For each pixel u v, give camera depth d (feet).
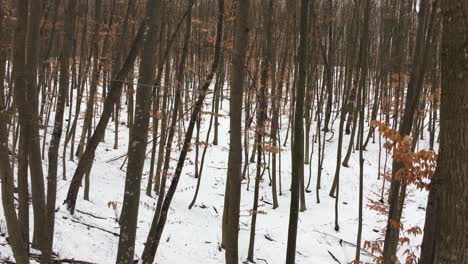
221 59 50.80
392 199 23.07
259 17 54.13
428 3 26.66
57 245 27.86
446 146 9.20
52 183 18.75
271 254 45.27
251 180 66.64
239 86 18.43
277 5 59.52
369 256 46.01
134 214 18.69
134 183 18.57
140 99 18.42
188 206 54.54
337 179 51.90
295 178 21.67
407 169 16.81
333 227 52.70
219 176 66.90
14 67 17.26
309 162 70.28
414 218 53.62
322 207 59.06
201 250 41.11
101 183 52.21
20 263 12.15
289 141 81.46
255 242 47.50
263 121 42.93
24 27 16.48
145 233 39.91
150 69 18.38
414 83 24.45
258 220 53.78
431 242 14.69
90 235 32.09
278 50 67.51
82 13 53.36
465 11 8.87
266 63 42.68
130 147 18.62
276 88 64.13
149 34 18.17
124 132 81.25
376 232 51.96
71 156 56.44
